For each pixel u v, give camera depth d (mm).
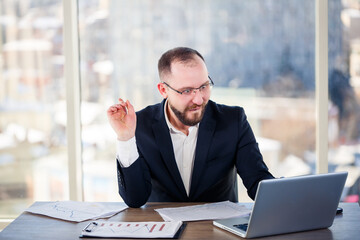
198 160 2139
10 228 1713
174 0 3234
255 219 1549
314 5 3197
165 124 2168
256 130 3289
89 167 3350
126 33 3270
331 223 1683
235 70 3256
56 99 3324
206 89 2051
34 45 3299
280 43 3230
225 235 1611
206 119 2182
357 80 3225
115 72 3293
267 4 3213
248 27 3227
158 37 3260
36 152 3363
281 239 1577
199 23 3238
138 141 2168
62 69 3311
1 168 3373
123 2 3254
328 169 3283
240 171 2154
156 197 2209
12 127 3346
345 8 3186
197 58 2053
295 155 3289
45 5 3273
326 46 3160
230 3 3217
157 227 1652
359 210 1877
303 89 3248
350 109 3244
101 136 3326
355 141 3260
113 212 1895
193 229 1673
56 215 1848
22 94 3322
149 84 3287
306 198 1601
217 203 1979
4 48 3303
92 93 3311
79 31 3281
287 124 3277
